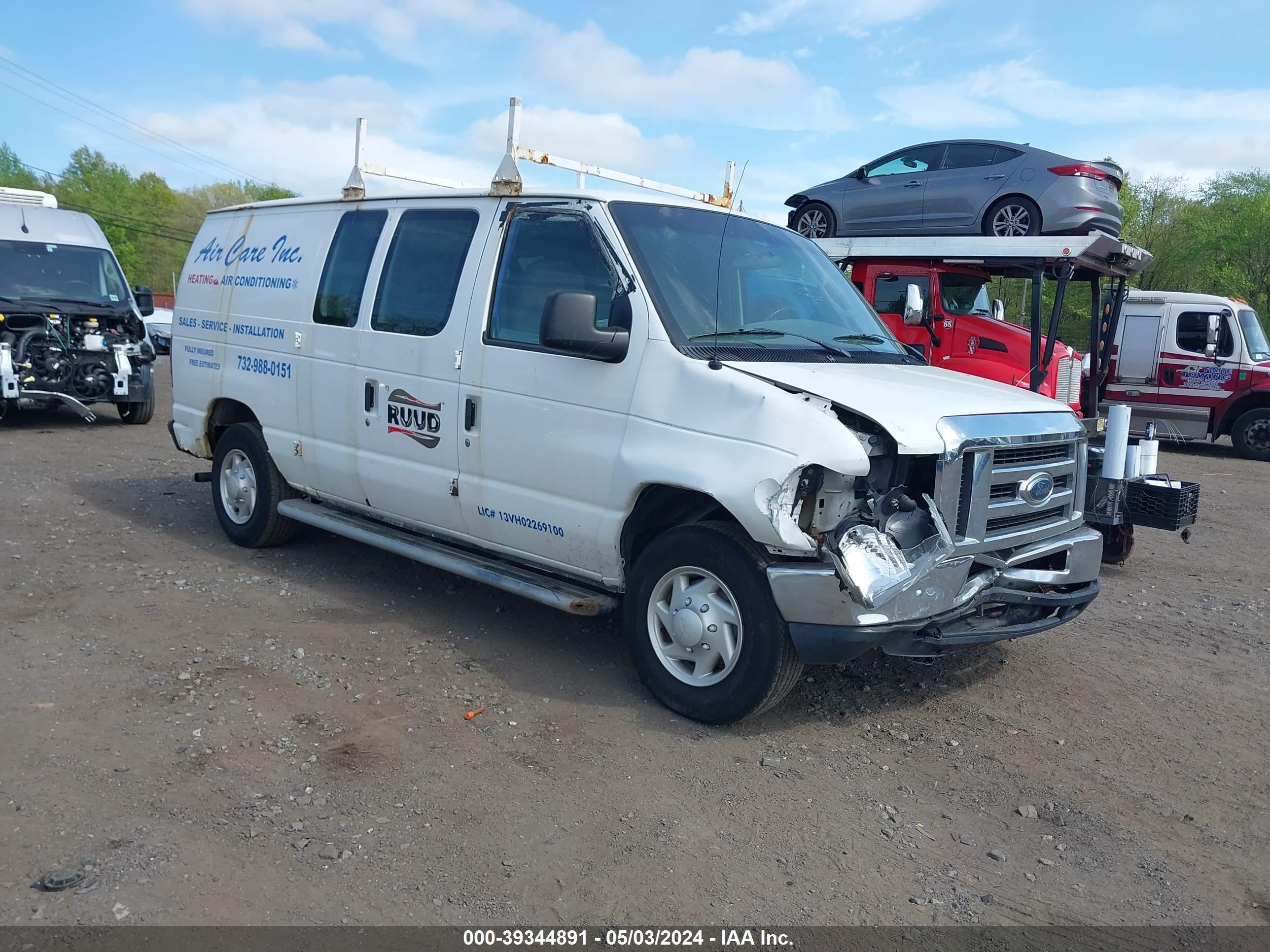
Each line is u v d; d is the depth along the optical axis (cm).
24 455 1070
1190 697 518
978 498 414
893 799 389
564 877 323
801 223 1333
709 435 412
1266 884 346
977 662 550
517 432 486
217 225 720
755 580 411
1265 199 3859
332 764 389
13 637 506
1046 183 1112
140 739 402
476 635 545
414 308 545
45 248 1371
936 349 1110
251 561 670
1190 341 1650
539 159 529
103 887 303
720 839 351
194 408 720
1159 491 695
